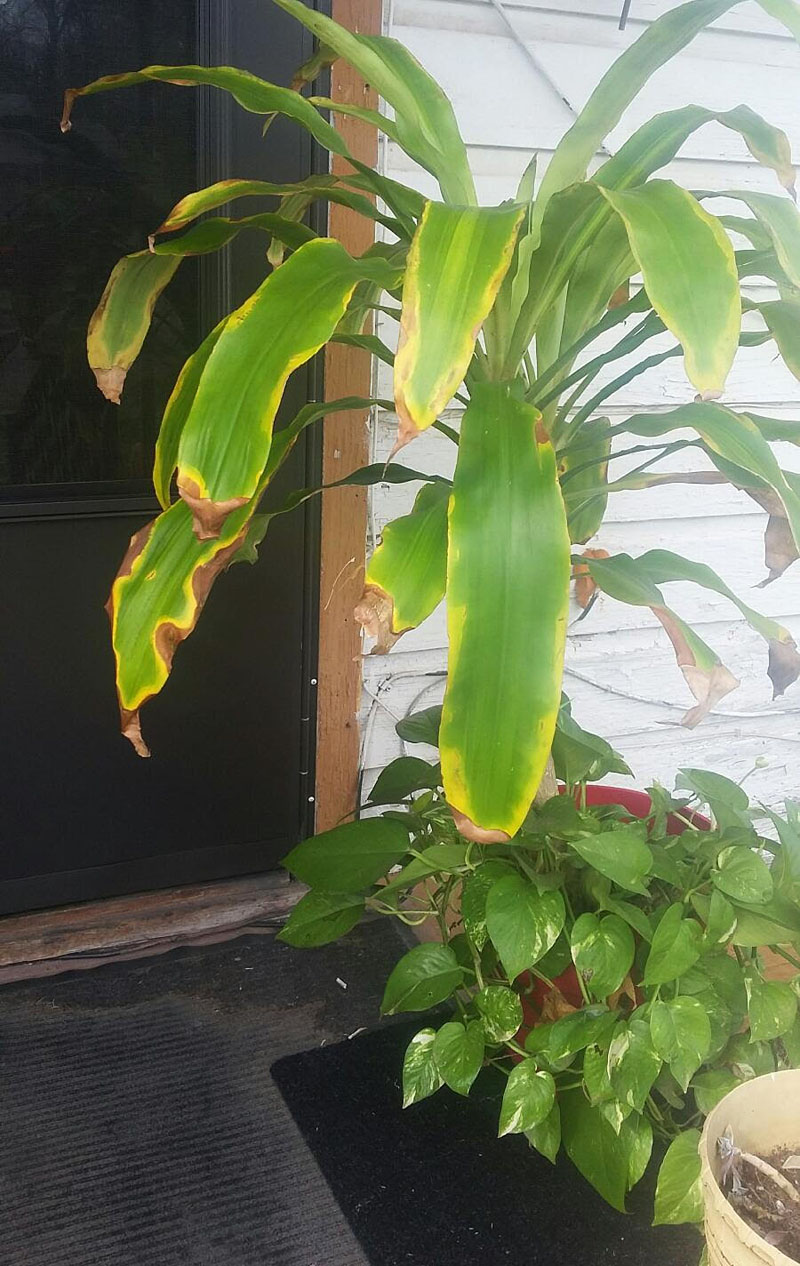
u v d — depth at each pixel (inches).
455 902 61.6
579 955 39.5
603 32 60.3
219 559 34.1
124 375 45.0
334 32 35.5
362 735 67.4
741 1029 45.1
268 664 63.3
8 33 49.5
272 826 66.9
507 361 39.0
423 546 33.7
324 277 32.6
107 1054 54.2
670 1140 46.6
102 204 53.5
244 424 30.5
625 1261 43.8
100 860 63.6
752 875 40.9
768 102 65.6
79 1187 46.4
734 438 35.0
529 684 31.1
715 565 73.4
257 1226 44.9
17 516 55.7
